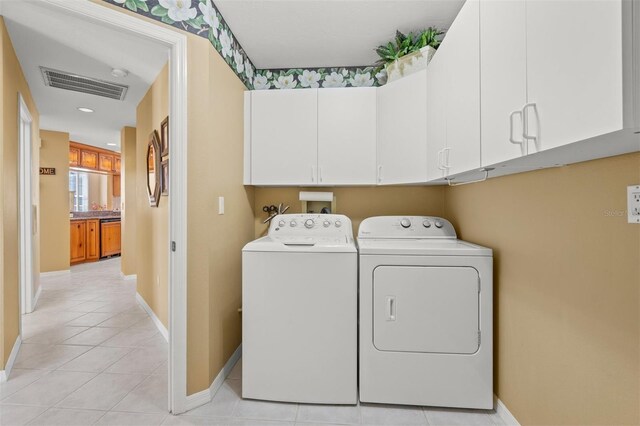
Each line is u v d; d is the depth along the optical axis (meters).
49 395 1.74
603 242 0.97
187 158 1.62
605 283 0.96
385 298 1.63
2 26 1.82
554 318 1.19
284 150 2.26
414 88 1.98
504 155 1.01
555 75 0.77
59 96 3.09
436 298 1.61
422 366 1.62
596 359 1.00
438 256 1.61
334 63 2.52
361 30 2.08
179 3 1.62
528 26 0.88
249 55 2.39
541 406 1.27
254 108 2.28
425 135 1.94
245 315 1.70
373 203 2.54
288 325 1.68
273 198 2.63
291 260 1.68
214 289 1.79
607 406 0.96
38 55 2.23
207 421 1.54
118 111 3.61
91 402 1.68
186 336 1.62
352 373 1.65
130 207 4.47
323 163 2.24
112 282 4.31
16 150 2.19
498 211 1.61
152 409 1.63
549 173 1.21
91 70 2.49
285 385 1.68
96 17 1.39
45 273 4.58
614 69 0.61
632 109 0.59
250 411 1.62
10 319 2.04
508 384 1.51
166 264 2.57
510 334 1.49
